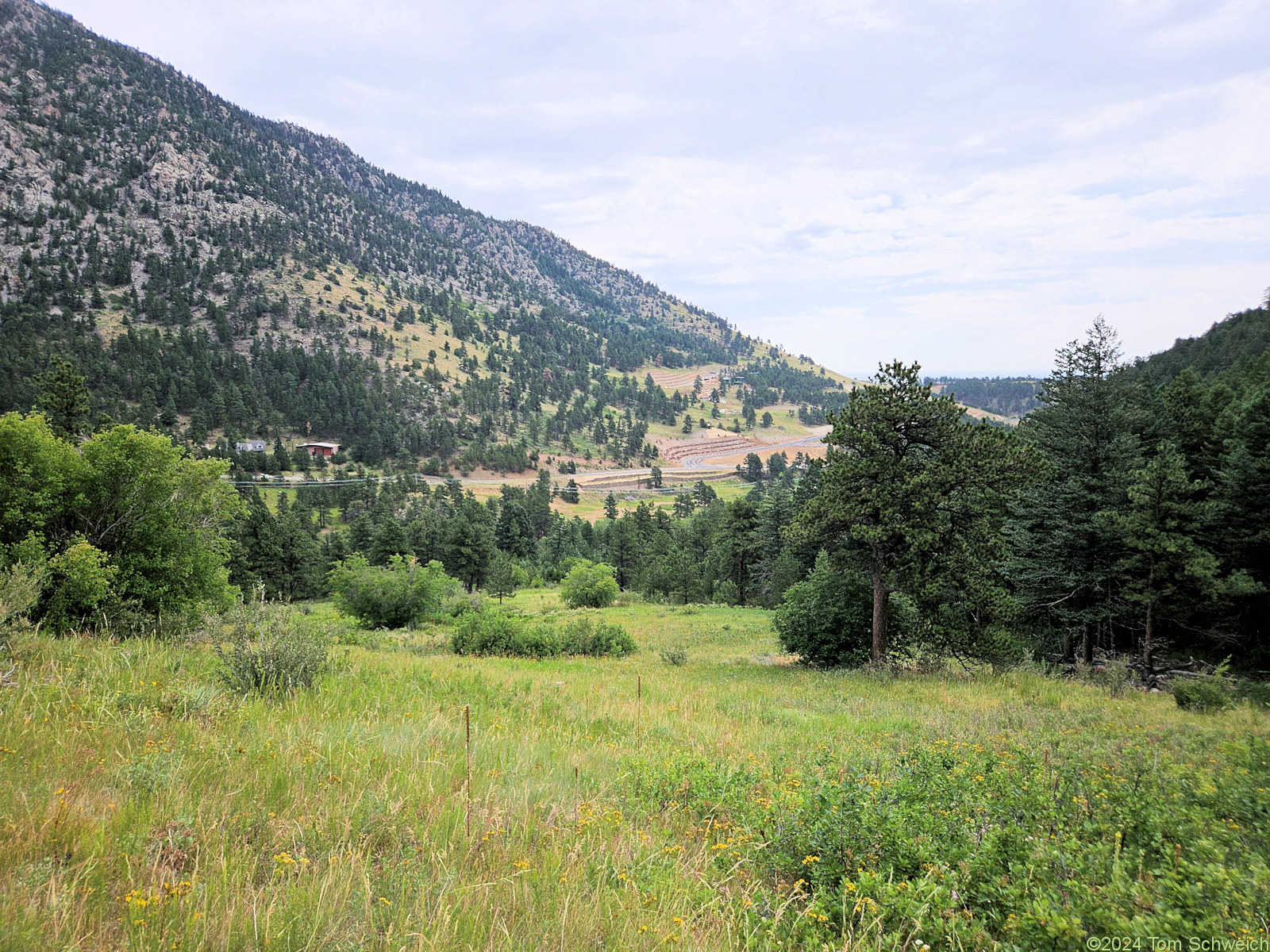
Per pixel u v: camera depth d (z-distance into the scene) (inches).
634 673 689.0
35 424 507.2
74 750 184.7
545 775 232.5
